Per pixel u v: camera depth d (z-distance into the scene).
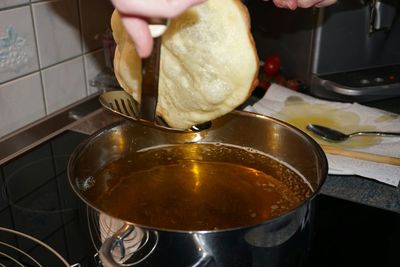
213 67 0.46
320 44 0.96
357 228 0.60
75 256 0.54
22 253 0.54
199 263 0.43
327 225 0.61
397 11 0.98
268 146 0.68
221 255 0.43
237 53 0.45
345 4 0.93
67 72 0.85
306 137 0.61
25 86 0.78
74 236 0.57
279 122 0.65
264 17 1.05
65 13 0.81
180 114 0.51
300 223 0.47
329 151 0.73
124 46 0.52
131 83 0.52
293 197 0.61
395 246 0.58
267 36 1.07
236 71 0.45
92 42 0.88
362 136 0.79
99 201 0.59
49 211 0.62
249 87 0.46
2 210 0.63
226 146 0.72
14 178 0.70
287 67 1.06
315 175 0.60
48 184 0.69
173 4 0.33
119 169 0.66
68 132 0.83
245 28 0.45
